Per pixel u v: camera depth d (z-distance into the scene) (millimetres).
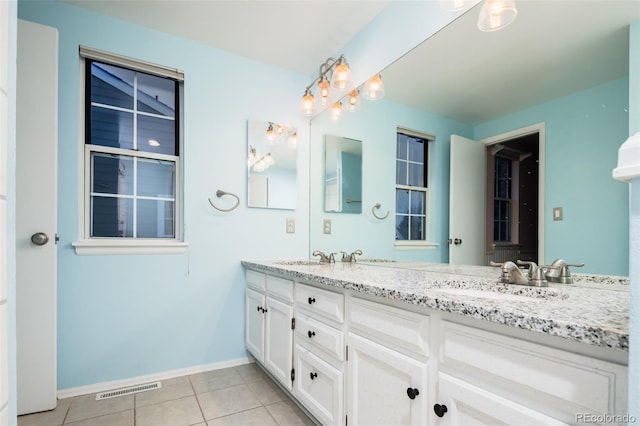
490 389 738
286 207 2428
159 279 1979
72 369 1745
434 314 886
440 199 1568
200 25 1955
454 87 1486
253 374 2055
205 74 2148
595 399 567
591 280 1029
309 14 1865
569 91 1095
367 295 1139
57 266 1721
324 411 1326
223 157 2193
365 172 2037
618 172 465
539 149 1177
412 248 1720
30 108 1578
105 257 1839
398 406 985
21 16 1687
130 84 2004
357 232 2098
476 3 1369
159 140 2074
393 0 1779
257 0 1739
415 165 1688
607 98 1000
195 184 2094
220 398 1739
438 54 1549
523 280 1074
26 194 1562
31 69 1584
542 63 1170
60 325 1723
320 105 2477
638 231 449
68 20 1774
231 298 2205
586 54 1052
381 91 1872
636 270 451
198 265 2096
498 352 718
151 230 2041
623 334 507
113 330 1848
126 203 1974
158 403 1680
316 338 1384
